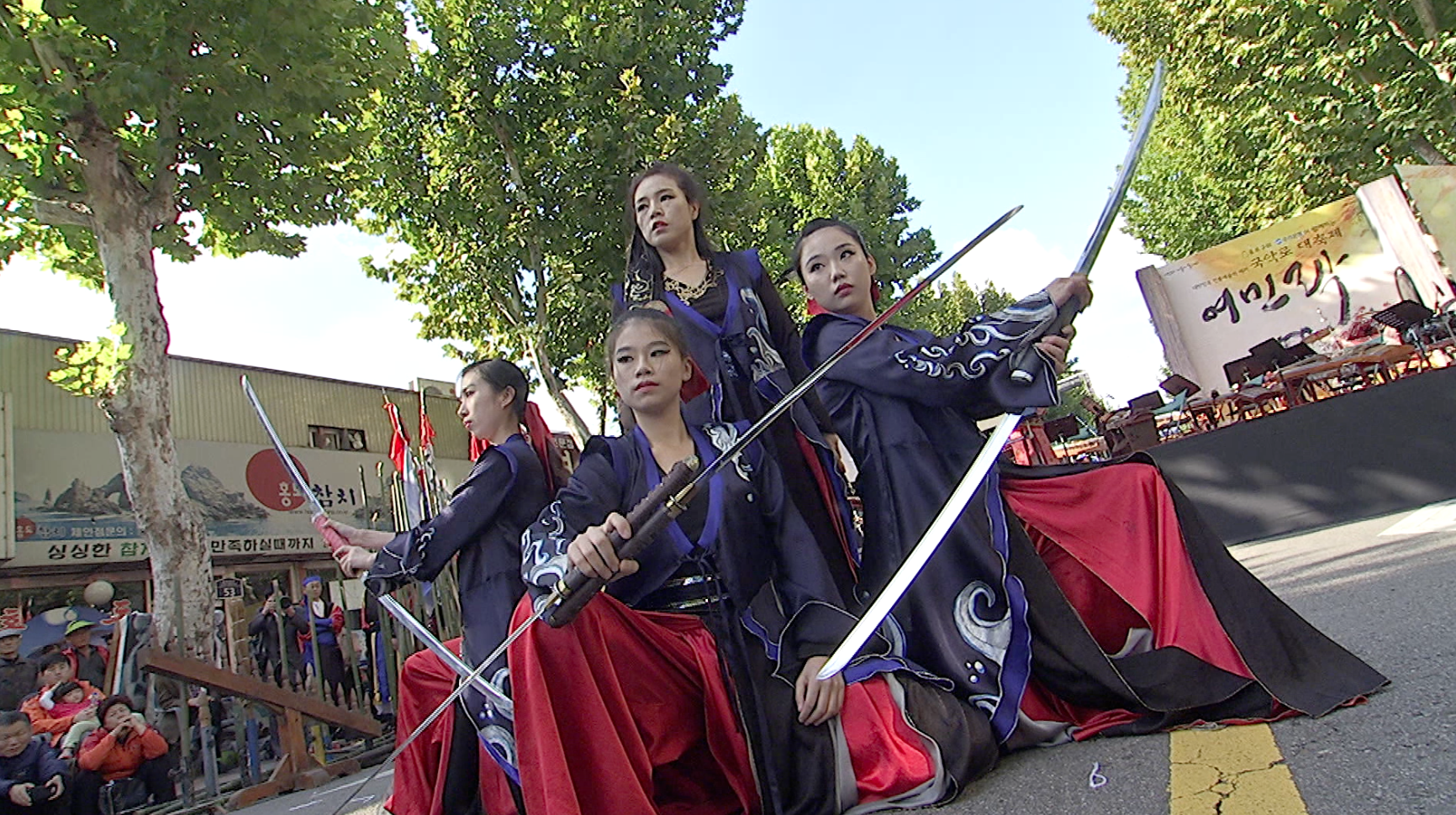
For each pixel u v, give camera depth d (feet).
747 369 9.40
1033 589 7.11
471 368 9.58
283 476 44.24
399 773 8.60
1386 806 4.06
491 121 46.32
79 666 24.72
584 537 5.63
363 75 30.86
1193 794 4.76
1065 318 7.06
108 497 36.91
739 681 6.43
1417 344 28.14
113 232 26.63
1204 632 6.63
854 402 8.11
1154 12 43.06
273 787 20.27
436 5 46.09
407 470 25.50
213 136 27.66
